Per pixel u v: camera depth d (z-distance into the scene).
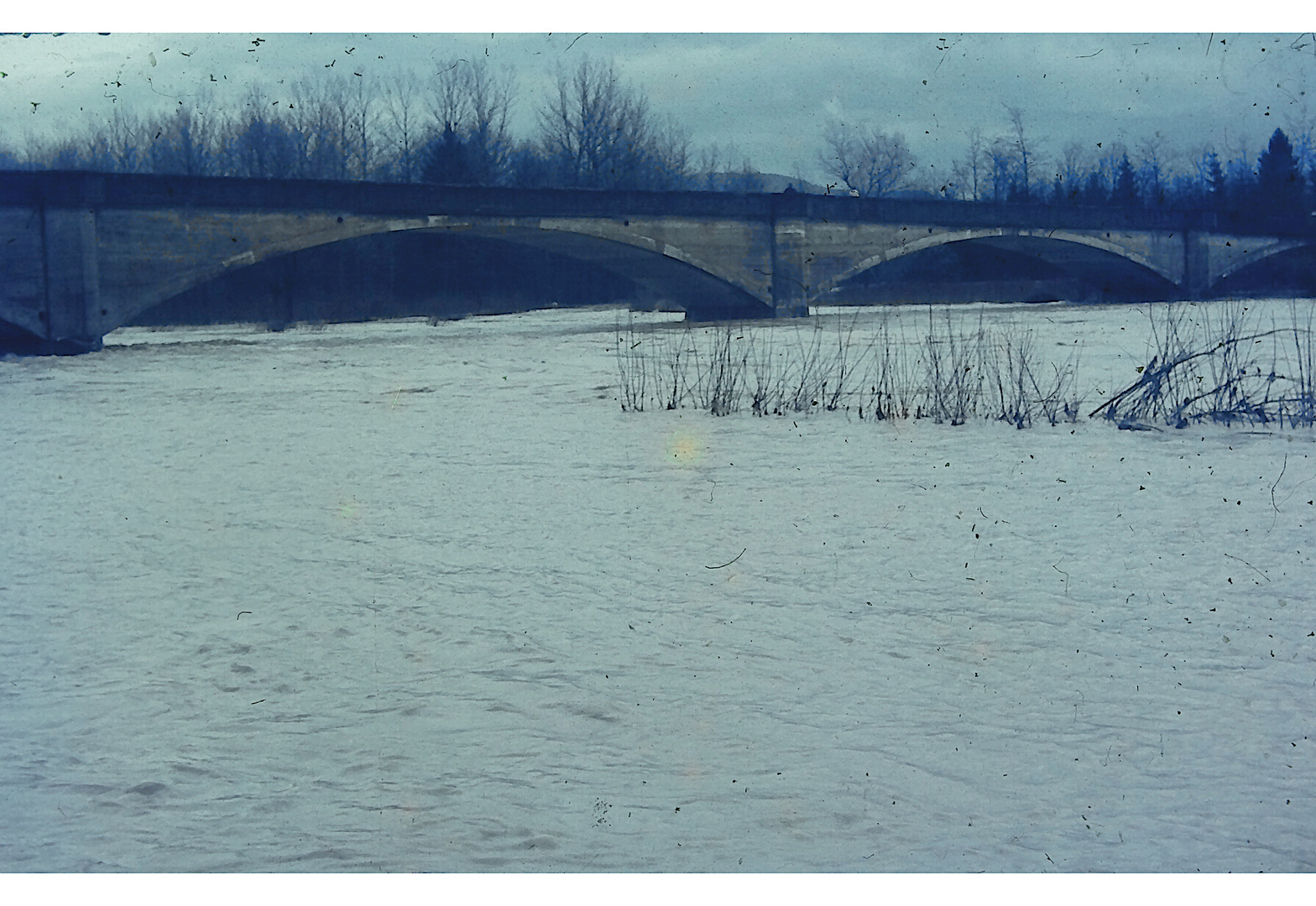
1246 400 16.02
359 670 7.39
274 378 25.77
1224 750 6.02
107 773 6.02
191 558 10.09
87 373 27.81
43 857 5.18
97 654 7.74
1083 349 27.22
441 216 42.56
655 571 9.41
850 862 5.04
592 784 5.82
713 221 48.72
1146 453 13.63
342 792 5.78
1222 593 8.47
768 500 11.73
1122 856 5.05
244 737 6.43
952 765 5.93
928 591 8.72
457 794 5.74
